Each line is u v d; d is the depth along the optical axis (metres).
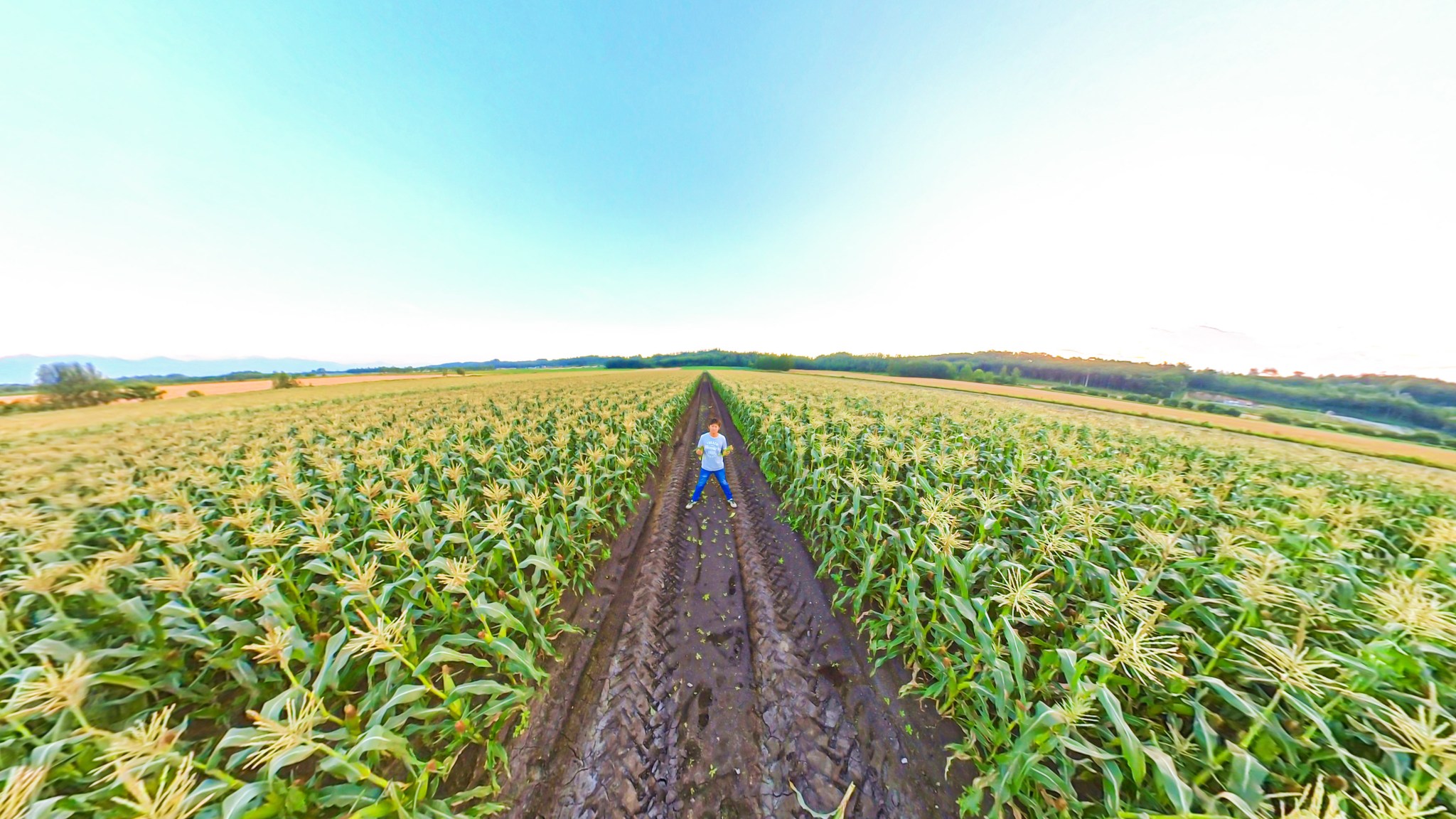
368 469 7.45
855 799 3.12
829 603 5.34
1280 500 6.71
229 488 6.47
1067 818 2.61
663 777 3.24
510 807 2.99
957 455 7.06
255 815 2.37
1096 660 2.74
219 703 3.58
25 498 5.87
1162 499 6.03
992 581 4.29
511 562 5.68
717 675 4.20
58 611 3.35
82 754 2.54
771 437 11.08
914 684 3.92
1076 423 16.23
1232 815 2.37
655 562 6.16
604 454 8.09
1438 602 2.72
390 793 2.59
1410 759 2.34
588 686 4.03
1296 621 3.40
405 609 3.62
